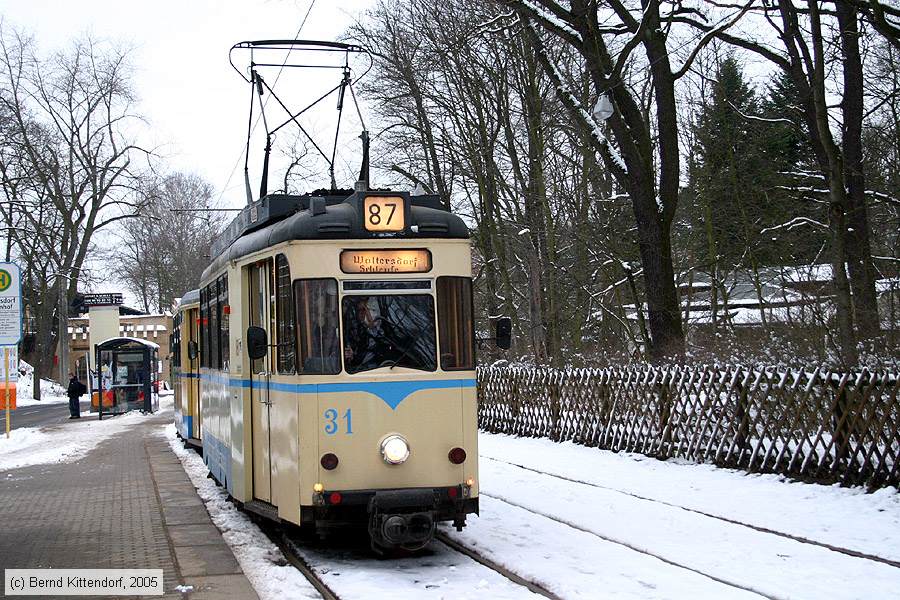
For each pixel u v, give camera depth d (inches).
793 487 456.1
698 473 523.8
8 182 1846.7
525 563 328.5
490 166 1143.0
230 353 442.9
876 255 881.5
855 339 596.1
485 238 1247.5
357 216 351.6
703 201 1096.8
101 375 1432.1
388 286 350.0
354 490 337.4
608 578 303.6
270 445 376.5
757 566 316.2
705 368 551.5
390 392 343.0
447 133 1159.6
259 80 555.5
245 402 409.1
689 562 324.5
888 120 929.5
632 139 755.4
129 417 1412.4
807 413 474.6
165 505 485.7
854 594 277.7
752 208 1090.1
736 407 523.8
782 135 1117.7
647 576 305.1
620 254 1031.0
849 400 444.5
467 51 1022.4
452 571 323.9
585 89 1010.7
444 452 345.4
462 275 357.4
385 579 312.8
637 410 620.4
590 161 1066.1
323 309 344.5
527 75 1066.7
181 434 884.0
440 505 342.3
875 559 321.4
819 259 889.5
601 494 477.4
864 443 440.5
